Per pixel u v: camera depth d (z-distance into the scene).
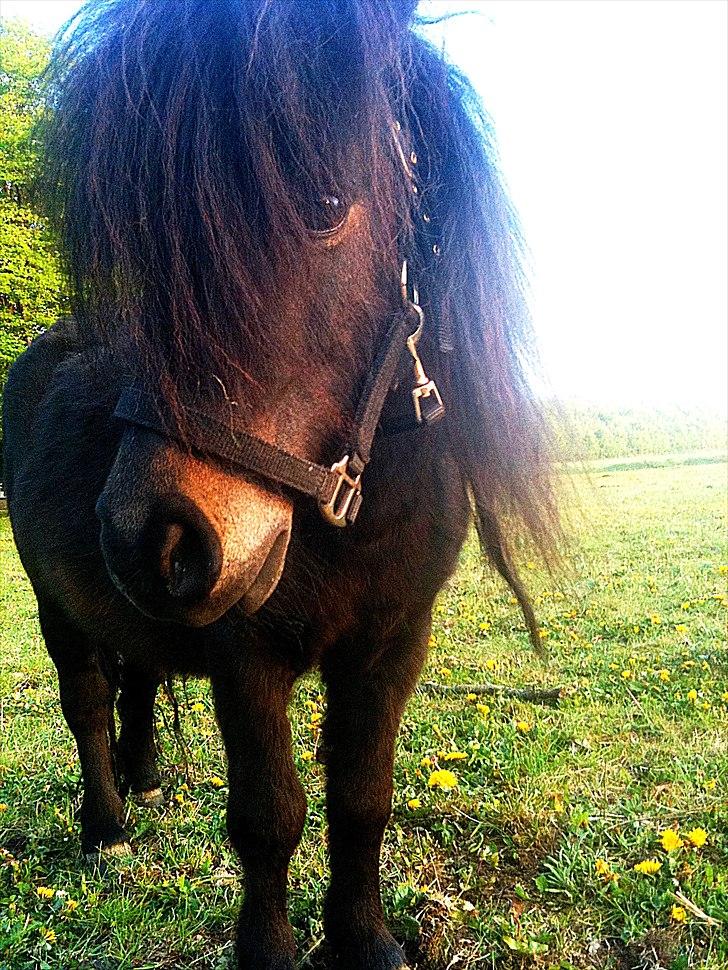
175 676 2.71
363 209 1.44
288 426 1.41
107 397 2.15
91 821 2.71
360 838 2.07
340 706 2.04
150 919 2.28
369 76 1.36
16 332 14.55
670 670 4.12
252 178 1.24
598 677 4.09
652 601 5.69
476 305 1.77
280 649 1.82
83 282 1.35
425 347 1.79
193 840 2.69
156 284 1.24
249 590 1.41
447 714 3.62
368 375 1.54
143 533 1.28
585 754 3.13
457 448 1.93
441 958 2.08
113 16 1.40
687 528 9.15
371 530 1.73
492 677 4.19
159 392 1.29
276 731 1.88
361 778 2.04
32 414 2.81
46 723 3.82
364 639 1.91
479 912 2.24
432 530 1.90
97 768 2.78
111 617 2.22
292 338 1.36
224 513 1.32
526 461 1.95
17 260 13.51
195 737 3.52
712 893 2.23
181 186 1.22
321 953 2.16
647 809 2.71
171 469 1.30
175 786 3.11
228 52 1.27
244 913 2.00
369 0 1.43
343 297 1.43
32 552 2.61
